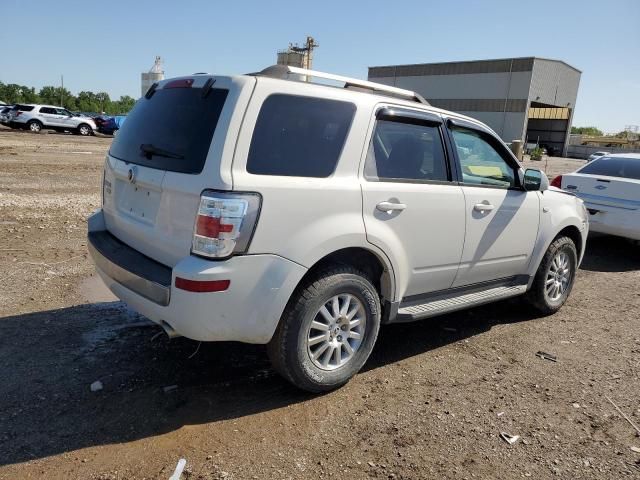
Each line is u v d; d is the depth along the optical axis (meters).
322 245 3.38
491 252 4.69
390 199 3.75
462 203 4.29
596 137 87.44
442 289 4.45
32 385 3.60
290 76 3.55
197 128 3.26
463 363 4.38
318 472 2.91
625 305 6.16
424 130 4.16
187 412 3.41
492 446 3.24
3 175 13.54
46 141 26.38
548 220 5.25
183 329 3.15
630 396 3.95
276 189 3.18
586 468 3.08
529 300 5.50
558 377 4.21
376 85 4.06
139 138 3.74
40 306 4.95
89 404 3.42
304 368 3.52
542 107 76.38
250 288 3.15
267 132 3.23
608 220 8.39
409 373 4.14
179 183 3.19
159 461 2.93
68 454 2.94
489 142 4.77
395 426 3.39
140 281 3.35
